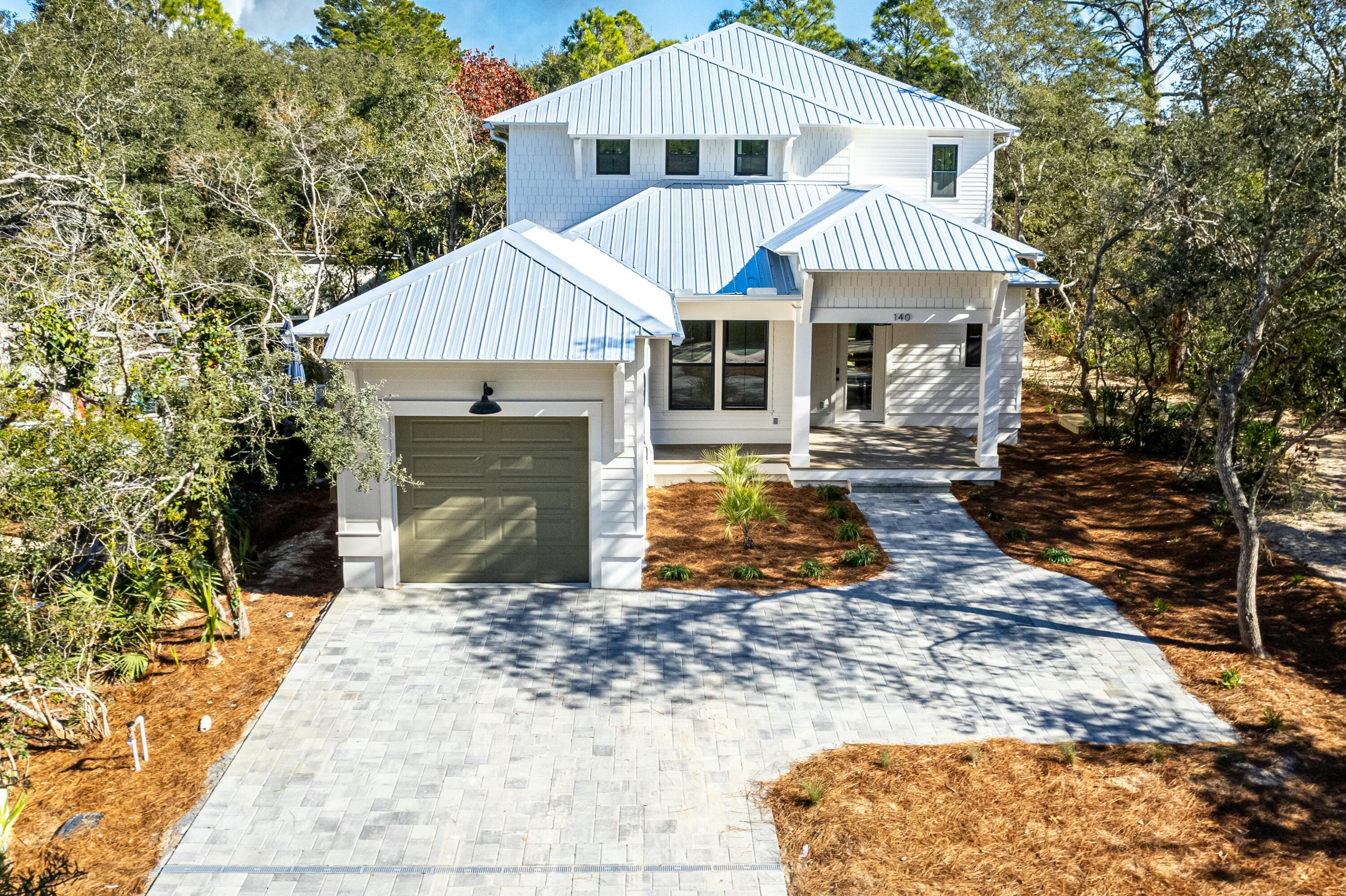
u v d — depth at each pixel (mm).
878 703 10750
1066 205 29156
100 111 22125
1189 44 16812
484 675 11430
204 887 7934
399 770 9547
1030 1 33250
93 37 24422
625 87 22875
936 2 40125
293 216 27203
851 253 16953
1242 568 11609
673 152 22188
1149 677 11297
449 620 12875
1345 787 9070
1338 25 10594
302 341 18938
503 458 13617
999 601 13430
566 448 13594
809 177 22328
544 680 11297
